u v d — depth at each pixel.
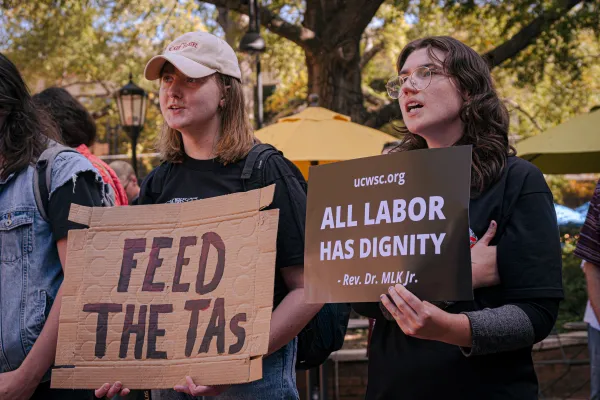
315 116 7.78
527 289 2.17
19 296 2.64
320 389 5.93
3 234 2.67
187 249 2.45
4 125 2.76
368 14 11.67
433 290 2.03
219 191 2.71
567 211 12.26
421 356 2.26
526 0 12.17
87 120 4.03
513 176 2.29
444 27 16.78
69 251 2.54
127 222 2.53
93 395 2.87
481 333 2.07
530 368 2.26
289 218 2.62
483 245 2.23
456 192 2.05
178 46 2.76
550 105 16.75
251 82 16.48
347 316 2.86
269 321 2.26
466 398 2.20
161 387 2.35
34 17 14.89
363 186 2.19
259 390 2.61
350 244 2.18
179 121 2.71
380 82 17.41
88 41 18.67
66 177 2.68
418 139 2.68
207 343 2.33
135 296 2.45
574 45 12.84
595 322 5.29
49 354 2.55
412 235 2.08
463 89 2.41
